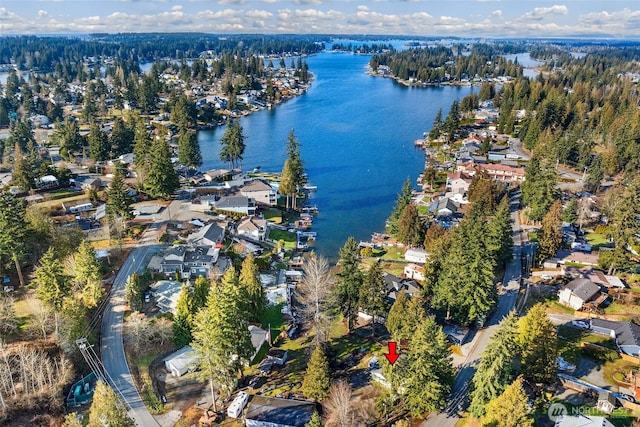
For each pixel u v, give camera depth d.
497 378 43.78
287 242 91.62
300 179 113.75
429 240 82.31
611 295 67.12
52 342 55.22
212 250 79.19
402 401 48.59
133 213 93.31
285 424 45.22
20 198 100.06
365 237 96.00
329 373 48.66
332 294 62.00
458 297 60.75
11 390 47.53
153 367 54.91
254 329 61.28
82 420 43.84
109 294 68.19
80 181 115.19
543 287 71.00
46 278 56.47
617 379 50.12
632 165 116.12
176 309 59.09
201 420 46.91
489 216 97.44
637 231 72.12
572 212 92.25
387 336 61.38
